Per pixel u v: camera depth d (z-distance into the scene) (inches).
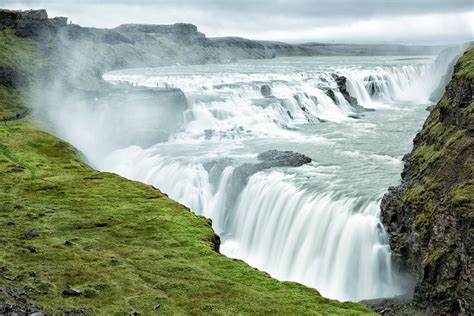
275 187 3467.0
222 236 3563.0
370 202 3029.0
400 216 2829.7
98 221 2329.0
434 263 2406.5
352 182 3437.5
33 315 1301.7
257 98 6225.4
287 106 6131.9
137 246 2044.8
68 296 1536.7
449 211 2477.9
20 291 1493.6
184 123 5600.4
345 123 5880.9
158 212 2500.0
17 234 2103.8
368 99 7662.4
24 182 3024.1
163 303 1535.4
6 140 4163.4
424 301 2433.6
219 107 5885.8
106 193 2829.7
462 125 2910.9
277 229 3287.4
